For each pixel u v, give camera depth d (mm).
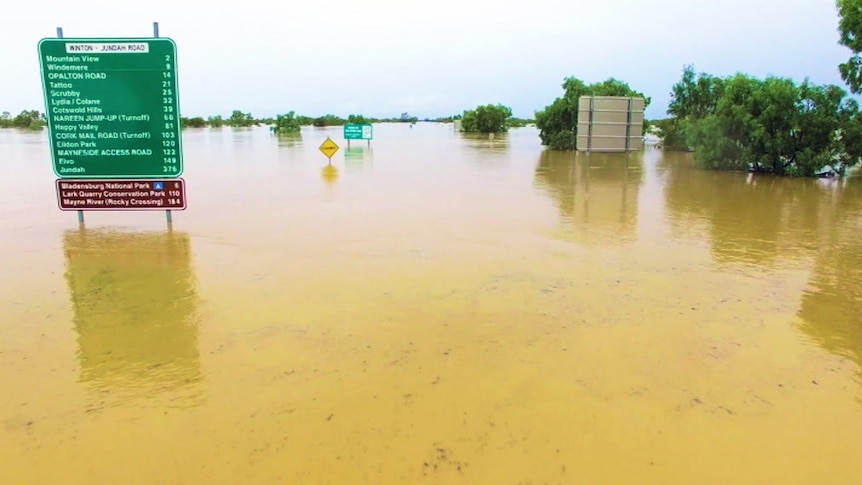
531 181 13055
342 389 3330
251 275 5523
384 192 11055
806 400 3256
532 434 2895
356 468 2619
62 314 4520
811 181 13359
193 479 2547
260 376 3492
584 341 4016
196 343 3969
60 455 2721
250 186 11805
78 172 7578
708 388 3379
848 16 12930
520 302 4793
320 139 32938
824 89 13930
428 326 4266
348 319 4395
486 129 46750
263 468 2619
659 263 6000
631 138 16094
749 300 4871
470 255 6285
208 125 59094
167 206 7703
